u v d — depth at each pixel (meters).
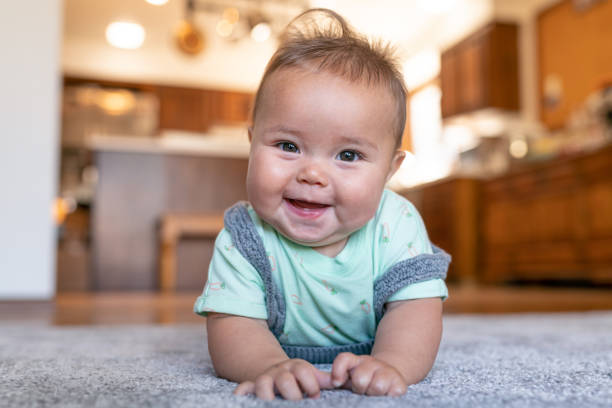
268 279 0.62
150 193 4.12
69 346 0.92
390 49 0.62
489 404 0.44
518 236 3.96
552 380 0.56
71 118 6.07
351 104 0.54
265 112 0.56
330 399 0.45
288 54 0.58
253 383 0.49
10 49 2.18
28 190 2.16
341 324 0.64
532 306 2.11
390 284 0.62
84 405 0.44
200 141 5.95
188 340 1.02
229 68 6.50
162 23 5.88
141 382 0.55
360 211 0.56
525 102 4.82
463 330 1.18
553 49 4.55
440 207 4.72
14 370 0.64
